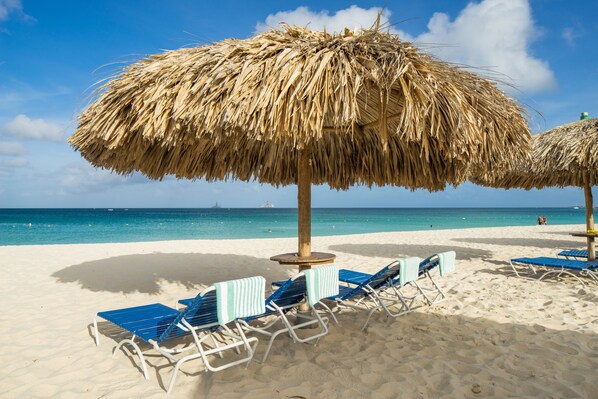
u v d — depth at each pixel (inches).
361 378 112.0
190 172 182.4
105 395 103.6
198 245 476.4
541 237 575.5
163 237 874.8
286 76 108.1
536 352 130.1
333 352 130.9
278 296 128.2
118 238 852.0
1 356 131.0
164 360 126.0
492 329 151.7
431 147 151.3
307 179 159.9
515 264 310.2
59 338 147.6
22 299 207.8
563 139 263.4
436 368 118.2
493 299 197.3
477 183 338.0
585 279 241.8
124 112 127.4
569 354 128.3
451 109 108.7
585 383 107.4
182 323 110.0
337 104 105.1
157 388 107.4
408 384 108.3
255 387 106.7
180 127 112.1
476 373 115.0
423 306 184.2
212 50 121.7
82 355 131.1
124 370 119.1
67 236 913.5
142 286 241.8
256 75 111.1
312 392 104.2
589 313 170.7
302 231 159.6
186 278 267.4
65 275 275.4
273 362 123.1
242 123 104.1
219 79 112.3
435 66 117.9
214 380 110.7
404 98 109.5
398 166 184.5
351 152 196.4
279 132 105.7
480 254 378.3
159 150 158.7
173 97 116.3
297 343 138.9
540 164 273.6
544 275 240.4
